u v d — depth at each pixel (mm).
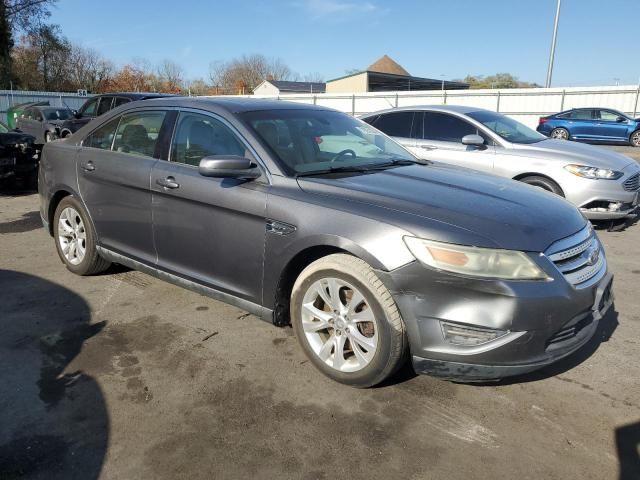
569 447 2551
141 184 3908
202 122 3746
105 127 4453
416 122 7695
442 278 2625
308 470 2391
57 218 4816
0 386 3023
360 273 2832
